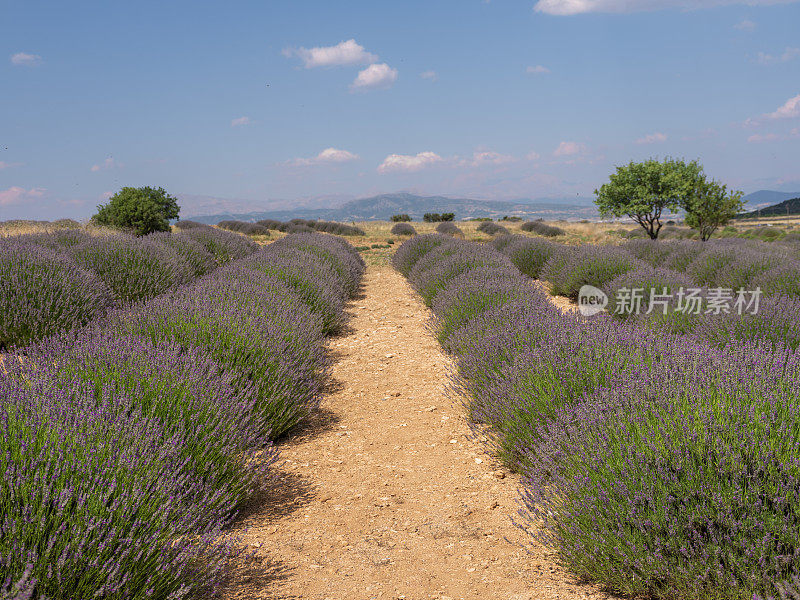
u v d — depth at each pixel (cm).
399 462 445
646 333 509
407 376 696
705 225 2662
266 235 3397
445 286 1085
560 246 1628
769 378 310
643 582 247
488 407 462
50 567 189
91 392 329
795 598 203
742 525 226
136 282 955
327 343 852
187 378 390
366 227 4378
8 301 668
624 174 2614
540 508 307
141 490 247
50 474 230
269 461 385
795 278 892
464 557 302
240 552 297
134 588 218
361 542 318
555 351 452
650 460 267
